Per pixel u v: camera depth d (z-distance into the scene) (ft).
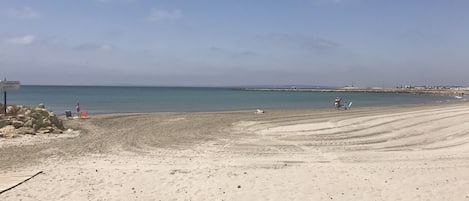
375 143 56.24
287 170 38.93
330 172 38.04
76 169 38.96
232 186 32.83
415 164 41.70
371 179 35.27
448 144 55.31
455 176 36.19
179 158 45.32
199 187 32.53
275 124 77.71
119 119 91.25
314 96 320.91
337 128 71.00
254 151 49.96
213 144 55.47
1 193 30.35
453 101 220.02
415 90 539.70
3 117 65.46
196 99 242.37
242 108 151.02
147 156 46.62
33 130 64.18
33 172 37.11
